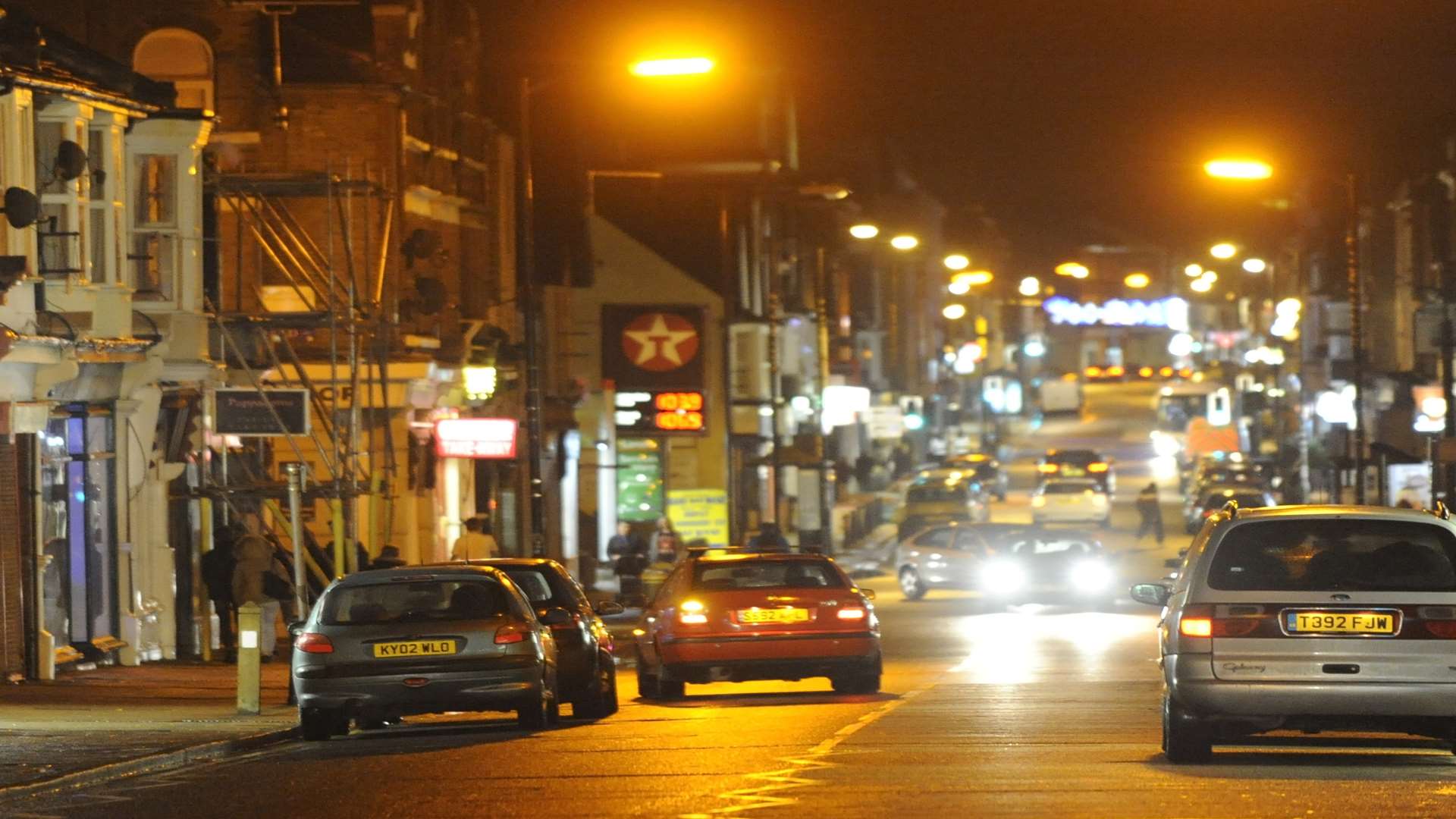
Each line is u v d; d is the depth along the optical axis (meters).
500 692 49.28
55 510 71.06
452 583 54.72
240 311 86.50
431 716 61.56
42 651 68.25
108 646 74.06
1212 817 31.31
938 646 89.94
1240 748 43.47
